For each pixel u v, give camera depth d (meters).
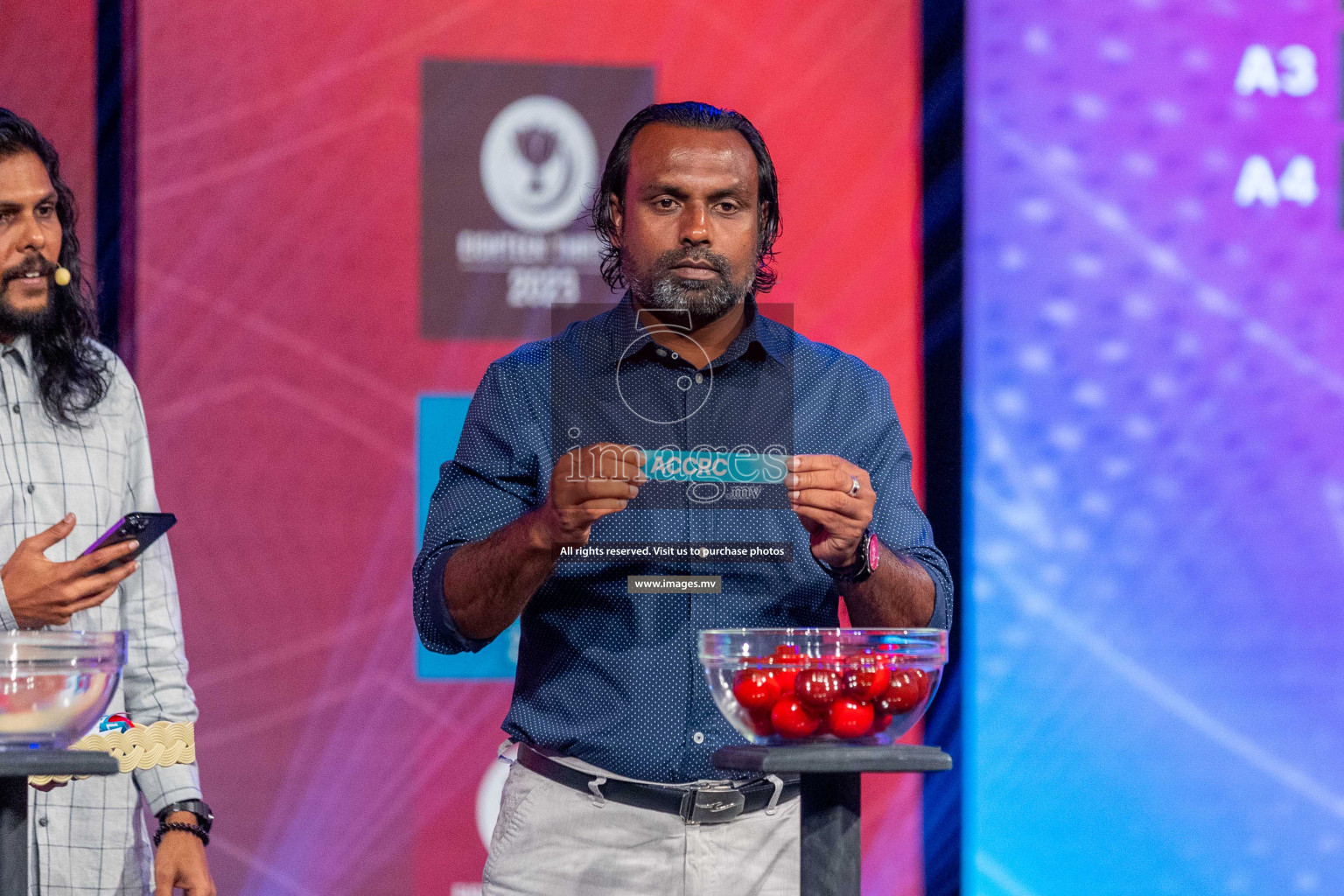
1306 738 8.91
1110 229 9.02
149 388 8.45
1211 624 8.91
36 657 3.27
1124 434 8.98
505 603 3.94
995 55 9.01
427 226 8.69
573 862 4.29
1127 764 8.84
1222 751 8.87
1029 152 9.02
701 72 8.83
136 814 5.26
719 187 4.21
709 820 4.23
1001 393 8.95
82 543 5.24
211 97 8.56
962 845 8.77
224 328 8.52
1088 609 8.89
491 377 4.61
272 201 8.59
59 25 8.42
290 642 8.48
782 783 4.29
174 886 5.14
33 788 4.67
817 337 8.77
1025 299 8.98
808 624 4.45
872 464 4.70
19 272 5.02
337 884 8.42
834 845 3.38
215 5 8.58
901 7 8.94
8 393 5.23
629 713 4.26
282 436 8.54
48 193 5.08
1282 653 8.94
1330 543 9.02
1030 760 8.80
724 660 3.37
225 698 8.39
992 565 8.88
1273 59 9.12
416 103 8.70
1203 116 9.06
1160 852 8.81
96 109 8.48
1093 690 8.85
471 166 8.72
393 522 8.61
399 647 8.56
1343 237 9.10
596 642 4.34
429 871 8.52
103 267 8.53
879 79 8.91
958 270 9.02
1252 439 9.02
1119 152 9.04
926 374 9.06
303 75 8.63
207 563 8.42
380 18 8.68
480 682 8.61
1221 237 9.06
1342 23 9.10
